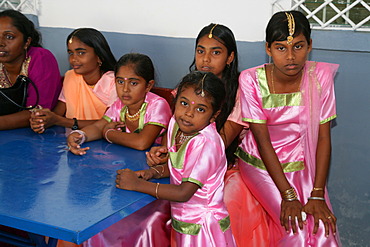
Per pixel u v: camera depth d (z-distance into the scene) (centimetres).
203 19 299
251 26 287
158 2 309
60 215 156
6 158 209
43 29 350
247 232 236
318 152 226
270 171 225
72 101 288
